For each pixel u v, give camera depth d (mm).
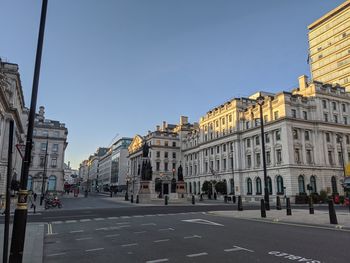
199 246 9633
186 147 98000
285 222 16328
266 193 25312
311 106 59531
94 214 23781
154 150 97188
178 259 7949
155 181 94562
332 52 86125
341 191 57656
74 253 9055
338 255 8023
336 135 60406
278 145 57469
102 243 10664
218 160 77375
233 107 71812
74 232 13578
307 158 57000
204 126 85688
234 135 69750
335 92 63062
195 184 88875
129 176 114312
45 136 85438
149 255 8516
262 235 11648
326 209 29859
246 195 64688
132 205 39062
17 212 6500
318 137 58375
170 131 109188
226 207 33469
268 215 19953
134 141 119625
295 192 53188
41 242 10875
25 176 6676
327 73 86938
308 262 7359
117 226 15562
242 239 10766
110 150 166375
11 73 47750
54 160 84938
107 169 165625
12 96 47406
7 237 6109
